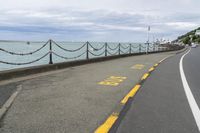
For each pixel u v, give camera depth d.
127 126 4.93
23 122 5.01
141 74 12.46
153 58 25.34
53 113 5.63
